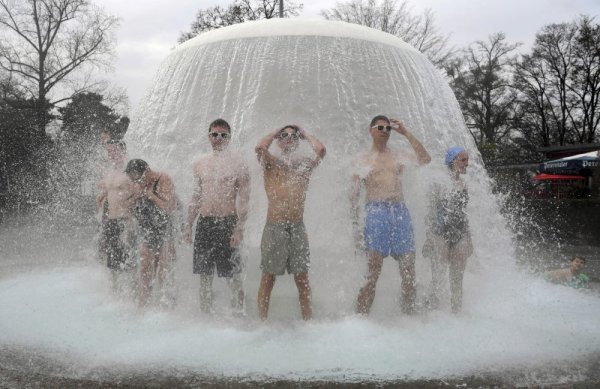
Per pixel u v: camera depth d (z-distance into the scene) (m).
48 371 3.20
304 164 4.29
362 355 3.42
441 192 4.75
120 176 5.43
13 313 4.48
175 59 5.93
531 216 16.81
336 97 5.21
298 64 5.27
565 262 9.27
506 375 3.18
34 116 27.23
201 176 4.53
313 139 4.36
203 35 6.00
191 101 5.52
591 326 4.25
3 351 3.53
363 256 4.43
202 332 3.89
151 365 3.26
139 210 4.84
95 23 29.66
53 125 27.78
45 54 29.02
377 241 4.34
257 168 4.88
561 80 40.38
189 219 4.61
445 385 3.02
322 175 4.91
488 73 41.72
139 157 5.79
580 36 39.41
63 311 4.55
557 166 20.72
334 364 3.28
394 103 5.44
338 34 5.47
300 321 4.14
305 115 5.15
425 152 4.67
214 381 3.04
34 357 3.42
